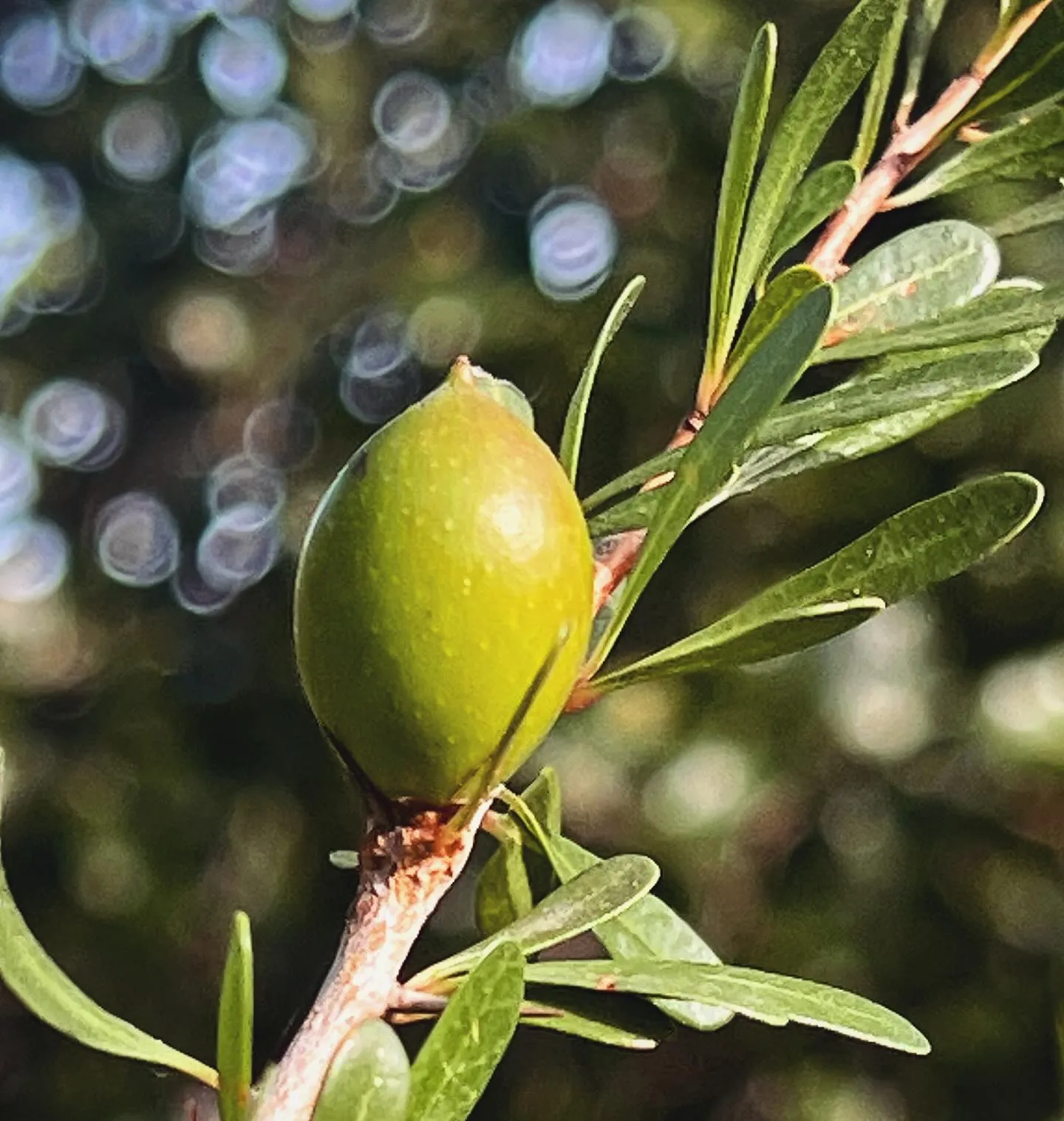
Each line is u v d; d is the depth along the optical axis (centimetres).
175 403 103
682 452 30
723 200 31
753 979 29
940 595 77
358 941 27
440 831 27
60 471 103
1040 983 75
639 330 83
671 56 89
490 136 92
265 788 87
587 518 31
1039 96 32
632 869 28
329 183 103
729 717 76
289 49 102
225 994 26
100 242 102
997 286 32
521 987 27
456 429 28
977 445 76
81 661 97
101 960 87
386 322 92
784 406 30
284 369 99
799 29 84
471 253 91
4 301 102
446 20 101
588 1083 82
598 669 29
